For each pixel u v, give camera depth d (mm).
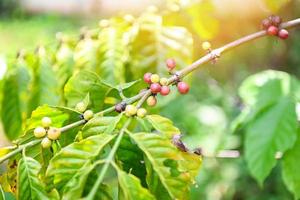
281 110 1146
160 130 748
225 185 2350
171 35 1111
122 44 1101
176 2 1188
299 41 2650
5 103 1164
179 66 1097
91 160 698
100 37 1107
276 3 1126
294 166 1108
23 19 5867
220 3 1282
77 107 813
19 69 1155
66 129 775
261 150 1133
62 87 1138
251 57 2682
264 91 1193
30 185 735
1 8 6094
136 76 1105
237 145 2180
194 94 2463
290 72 2684
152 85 810
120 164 751
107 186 708
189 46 1105
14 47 4965
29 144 769
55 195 699
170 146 703
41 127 778
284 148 1110
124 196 695
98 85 878
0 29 5602
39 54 1141
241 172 2336
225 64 2650
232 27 1678
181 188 695
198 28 1197
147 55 1104
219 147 1911
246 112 1302
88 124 742
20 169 742
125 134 757
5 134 1187
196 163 767
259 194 2326
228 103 2400
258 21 1680
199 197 2291
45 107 814
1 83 1154
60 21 5293
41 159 800
